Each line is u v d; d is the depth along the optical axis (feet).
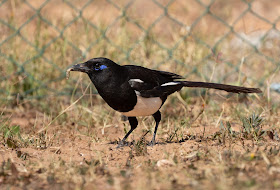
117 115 48.01
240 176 27.55
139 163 32.71
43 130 41.57
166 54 59.00
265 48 66.23
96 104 52.85
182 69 56.44
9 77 53.11
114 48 58.49
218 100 52.13
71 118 47.14
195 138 39.22
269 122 43.21
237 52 65.16
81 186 27.35
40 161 33.42
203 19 72.38
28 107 52.49
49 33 60.29
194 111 47.67
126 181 27.86
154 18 77.82
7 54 55.16
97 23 65.72
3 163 32.50
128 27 66.95
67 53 56.90
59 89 55.31
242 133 37.63
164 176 28.63
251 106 47.73
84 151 36.45
